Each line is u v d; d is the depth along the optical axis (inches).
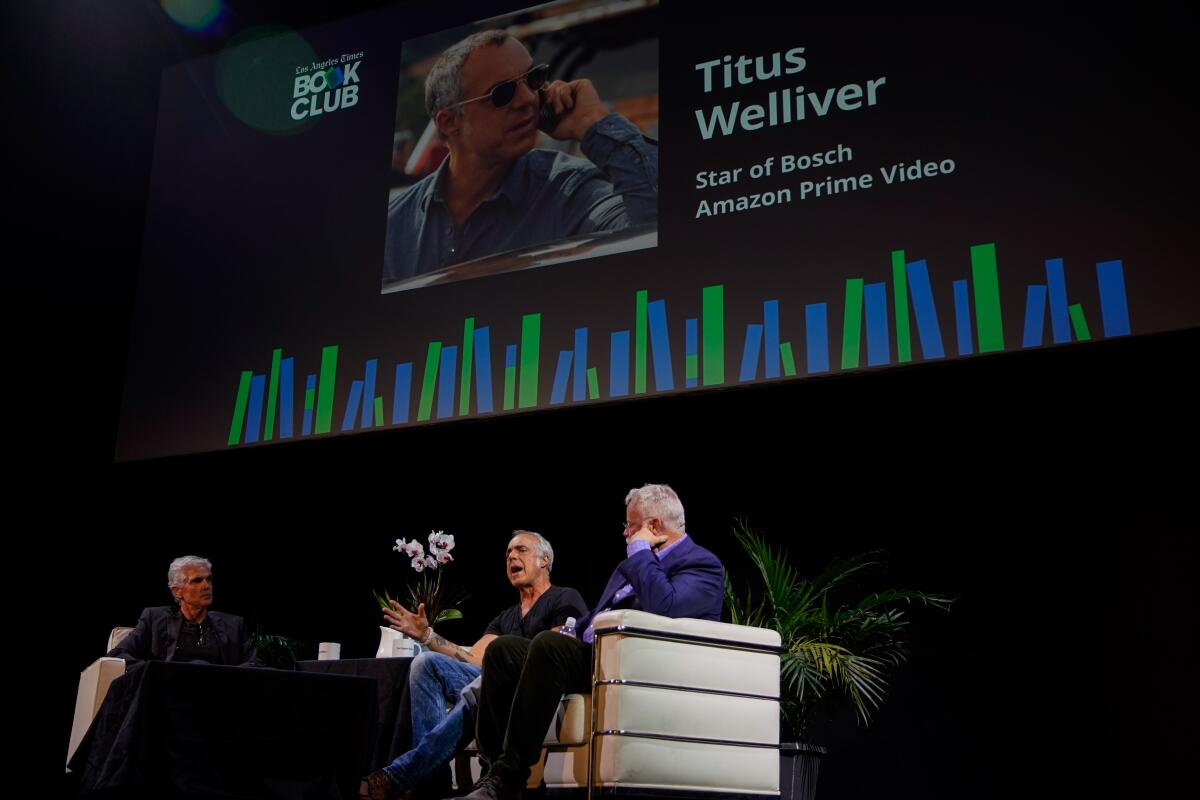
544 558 143.8
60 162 213.3
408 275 185.2
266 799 108.7
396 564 197.9
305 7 212.7
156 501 212.5
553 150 180.4
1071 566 152.3
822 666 137.3
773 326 157.6
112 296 214.8
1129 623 146.9
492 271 178.7
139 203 219.1
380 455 194.1
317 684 113.7
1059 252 144.2
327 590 201.8
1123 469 152.1
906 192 154.9
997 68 153.5
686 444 180.1
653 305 165.6
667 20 178.4
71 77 215.5
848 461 169.0
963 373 154.6
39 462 204.7
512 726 105.0
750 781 110.0
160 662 106.5
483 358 175.3
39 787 196.7
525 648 111.7
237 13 215.5
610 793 102.1
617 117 177.2
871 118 159.8
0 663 197.2
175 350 199.9
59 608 203.0
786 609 143.4
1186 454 148.9
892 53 161.0
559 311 171.8
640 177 172.2
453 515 195.5
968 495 160.4
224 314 198.1
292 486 207.3
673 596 113.0
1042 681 149.9
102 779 103.0
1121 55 146.4
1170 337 136.6
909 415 165.8
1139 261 139.8
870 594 161.9
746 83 169.6
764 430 174.9
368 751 115.6
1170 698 142.3
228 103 211.0
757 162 165.2
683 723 106.9
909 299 150.8
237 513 210.5
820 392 163.0
